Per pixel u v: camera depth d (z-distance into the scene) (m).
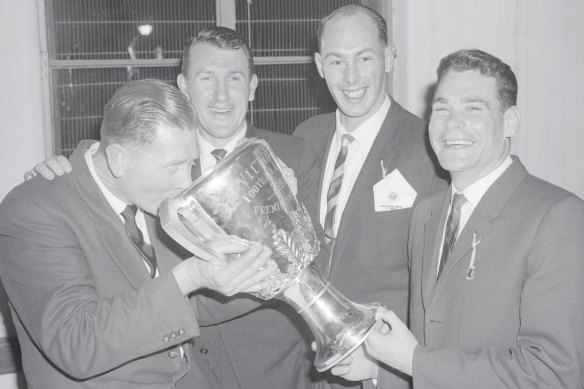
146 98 1.32
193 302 1.75
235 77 2.03
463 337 1.45
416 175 2.07
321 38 2.19
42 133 2.83
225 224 1.21
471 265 1.45
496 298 1.41
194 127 1.35
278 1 3.13
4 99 2.77
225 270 1.20
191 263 1.29
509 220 1.44
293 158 2.12
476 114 1.48
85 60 2.95
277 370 2.05
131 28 3.00
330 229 2.14
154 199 1.38
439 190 2.04
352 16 2.13
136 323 1.28
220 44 2.02
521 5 3.08
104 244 1.41
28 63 2.79
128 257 1.42
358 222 2.08
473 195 1.53
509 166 1.51
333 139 2.31
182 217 1.18
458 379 1.36
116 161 1.34
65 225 1.38
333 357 1.33
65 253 1.36
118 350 1.28
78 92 2.97
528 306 1.35
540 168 3.22
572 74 3.17
